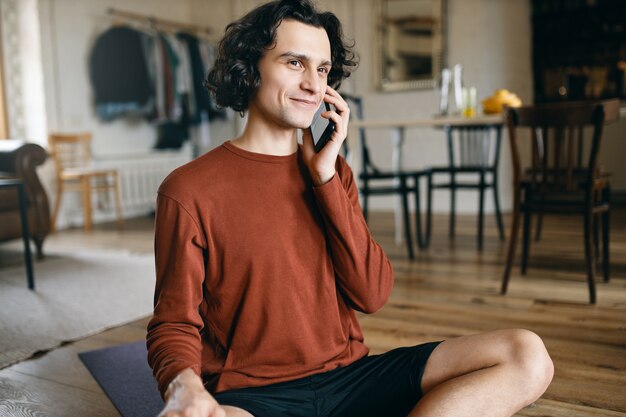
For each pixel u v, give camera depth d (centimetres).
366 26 580
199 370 90
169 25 633
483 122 322
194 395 76
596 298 257
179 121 606
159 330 93
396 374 106
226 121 670
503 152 543
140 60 564
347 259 103
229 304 100
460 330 222
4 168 393
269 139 103
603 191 280
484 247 378
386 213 569
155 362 90
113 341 222
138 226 532
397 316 241
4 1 509
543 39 593
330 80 115
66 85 540
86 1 555
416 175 362
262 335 99
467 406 92
